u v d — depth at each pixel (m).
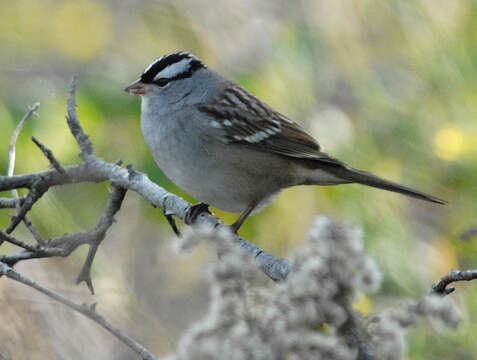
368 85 10.54
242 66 12.39
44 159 9.95
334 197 10.32
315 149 9.38
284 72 11.09
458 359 8.40
